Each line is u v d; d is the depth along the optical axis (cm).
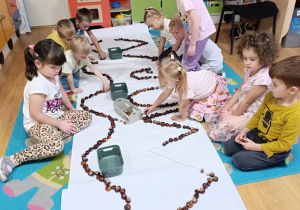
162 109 187
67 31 211
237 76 234
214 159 145
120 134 164
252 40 143
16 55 292
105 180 132
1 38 267
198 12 190
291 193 130
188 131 165
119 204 122
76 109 178
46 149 145
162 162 144
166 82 155
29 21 369
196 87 168
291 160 148
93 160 146
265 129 137
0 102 209
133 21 357
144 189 128
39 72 149
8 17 297
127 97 198
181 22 205
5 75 249
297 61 114
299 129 124
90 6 334
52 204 126
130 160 145
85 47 187
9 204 127
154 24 232
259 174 140
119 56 259
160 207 120
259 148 135
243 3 343
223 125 159
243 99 158
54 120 156
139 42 296
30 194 131
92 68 211
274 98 131
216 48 232
